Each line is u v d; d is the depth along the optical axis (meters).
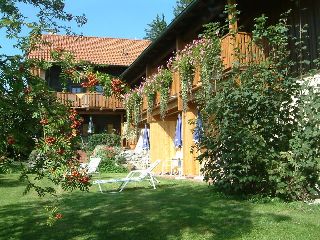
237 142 5.73
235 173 5.88
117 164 13.91
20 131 2.71
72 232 4.24
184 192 6.98
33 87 2.72
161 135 12.96
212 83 6.70
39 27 3.12
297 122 5.48
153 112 12.96
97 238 3.96
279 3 8.09
